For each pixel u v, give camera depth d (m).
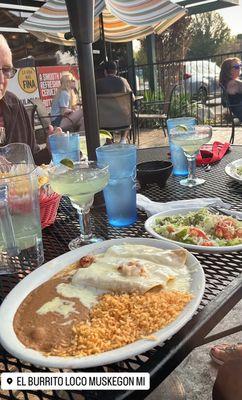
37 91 5.62
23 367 0.60
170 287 0.71
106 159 1.07
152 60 8.22
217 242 0.92
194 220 1.05
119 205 1.10
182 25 10.69
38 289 0.73
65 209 1.28
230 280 0.77
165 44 10.38
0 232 0.88
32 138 2.46
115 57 7.81
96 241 1.00
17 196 0.88
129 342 0.57
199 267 0.75
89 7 1.05
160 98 7.52
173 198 1.32
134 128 5.69
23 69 5.39
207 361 1.56
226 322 1.76
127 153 1.07
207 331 0.64
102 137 1.98
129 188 1.09
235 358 1.08
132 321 0.61
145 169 1.50
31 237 0.90
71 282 0.74
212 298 0.71
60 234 1.09
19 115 2.38
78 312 0.65
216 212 1.10
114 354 0.54
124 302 0.65
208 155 1.75
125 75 8.10
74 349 0.56
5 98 2.35
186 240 0.94
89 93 1.19
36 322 0.63
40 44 5.66
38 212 0.92
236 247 0.87
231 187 1.37
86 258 0.81
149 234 1.02
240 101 4.84
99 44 6.88
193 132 1.45
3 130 2.28
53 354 0.55
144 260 0.78
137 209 1.22
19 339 0.59
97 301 0.68
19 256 0.90
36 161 1.82
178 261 0.78
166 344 0.59
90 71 1.17
